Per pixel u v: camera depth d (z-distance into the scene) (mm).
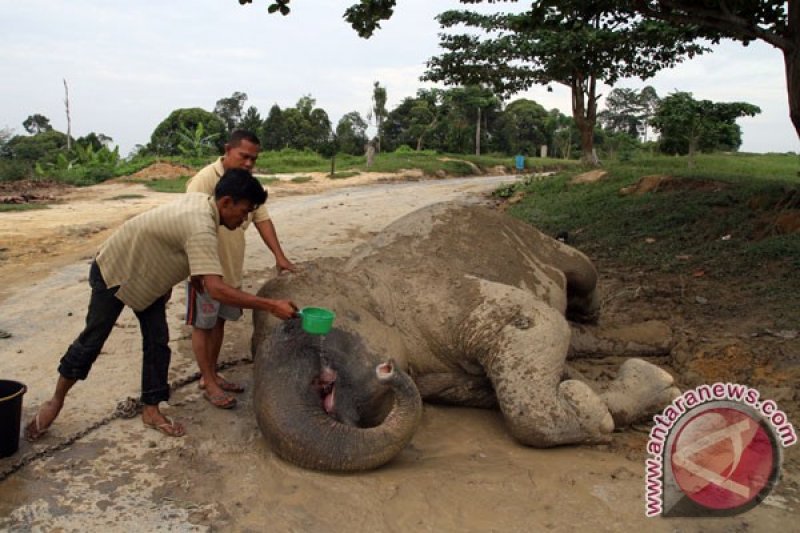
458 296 4930
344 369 4250
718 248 9578
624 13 12453
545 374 4441
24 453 4207
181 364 5828
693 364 5848
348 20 10016
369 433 3824
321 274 5016
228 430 4613
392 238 5590
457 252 5484
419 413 3891
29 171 28156
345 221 14781
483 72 26188
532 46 21094
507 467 4172
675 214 11828
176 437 4492
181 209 4160
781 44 9586
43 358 5922
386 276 5129
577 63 20625
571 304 6586
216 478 3988
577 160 51844
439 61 26406
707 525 3619
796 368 5395
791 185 11477
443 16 26000
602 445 4512
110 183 25188
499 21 25797
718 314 6969
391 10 9875
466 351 4789
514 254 5766
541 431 4312
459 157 42250
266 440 4031
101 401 5023
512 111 67188
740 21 9633
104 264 4258
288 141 59438
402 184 28188
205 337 4941
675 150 33875
